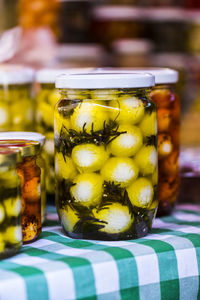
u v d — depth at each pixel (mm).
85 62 1367
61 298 505
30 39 1152
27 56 1136
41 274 499
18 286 488
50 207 754
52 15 1219
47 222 670
